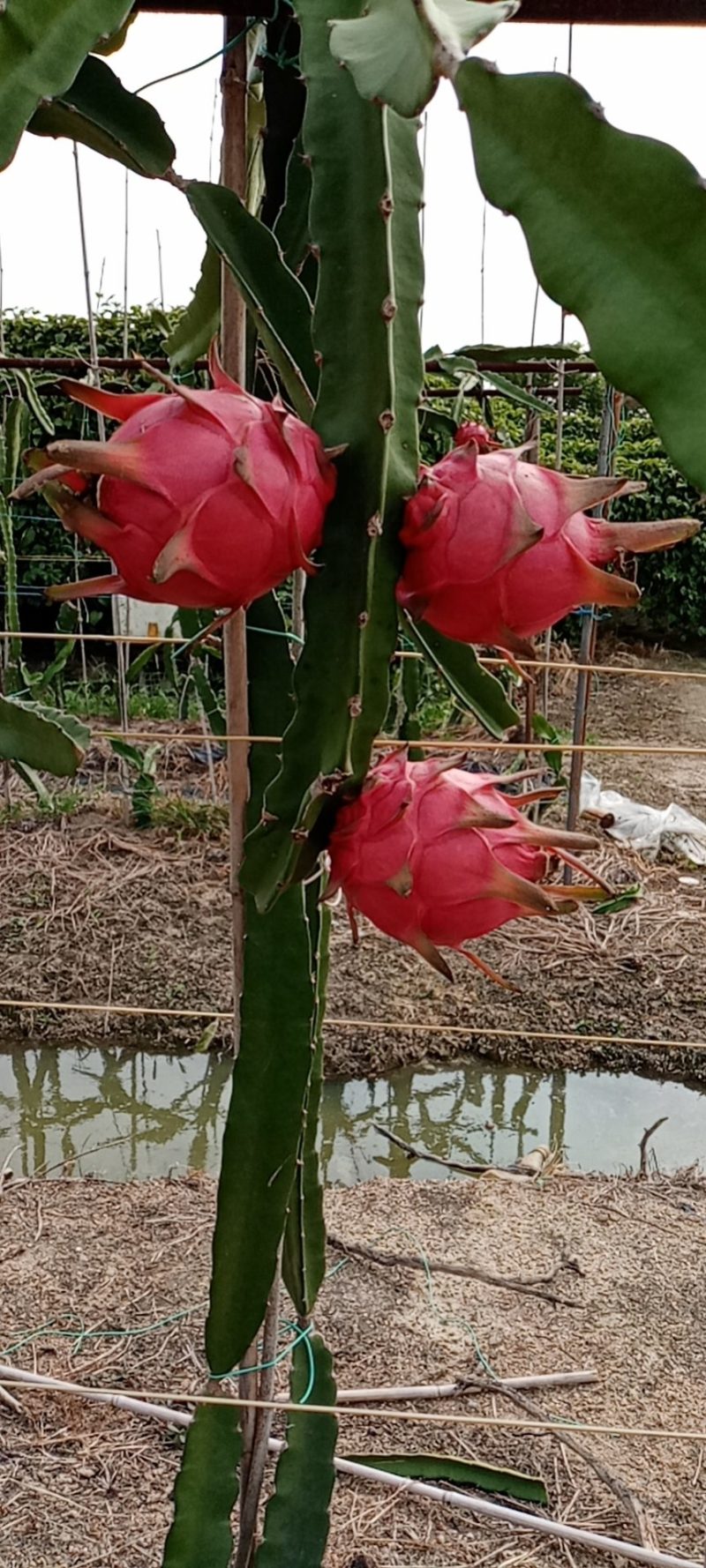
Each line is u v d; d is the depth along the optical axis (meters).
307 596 0.61
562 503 0.58
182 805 3.84
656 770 4.70
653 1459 1.57
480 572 0.57
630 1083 2.79
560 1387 1.69
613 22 0.73
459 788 0.63
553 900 0.62
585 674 3.03
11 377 3.37
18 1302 1.86
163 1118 2.68
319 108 0.60
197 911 3.33
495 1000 2.97
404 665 1.74
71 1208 2.15
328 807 0.63
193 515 0.52
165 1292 1.89
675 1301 1.90
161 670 5.27
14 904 3.31
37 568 5.23
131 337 5.44
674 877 3.61
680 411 0.45
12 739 0.75
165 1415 1.58
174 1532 0.92
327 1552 1.40
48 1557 1.40
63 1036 2.87
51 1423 1.61
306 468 0.55
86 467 0.51
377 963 3.13
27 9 0.59
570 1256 2.01
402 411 0.59
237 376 0.80
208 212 0.72
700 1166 2.49
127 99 0.72
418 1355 1.75
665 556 6.49
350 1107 2.72
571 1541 1.43
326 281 0.60
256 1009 0.79
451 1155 2.55
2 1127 2.64
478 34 0.45
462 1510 1.47
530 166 0.47
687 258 0.45
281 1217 0.80
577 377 4.54
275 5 0.71
